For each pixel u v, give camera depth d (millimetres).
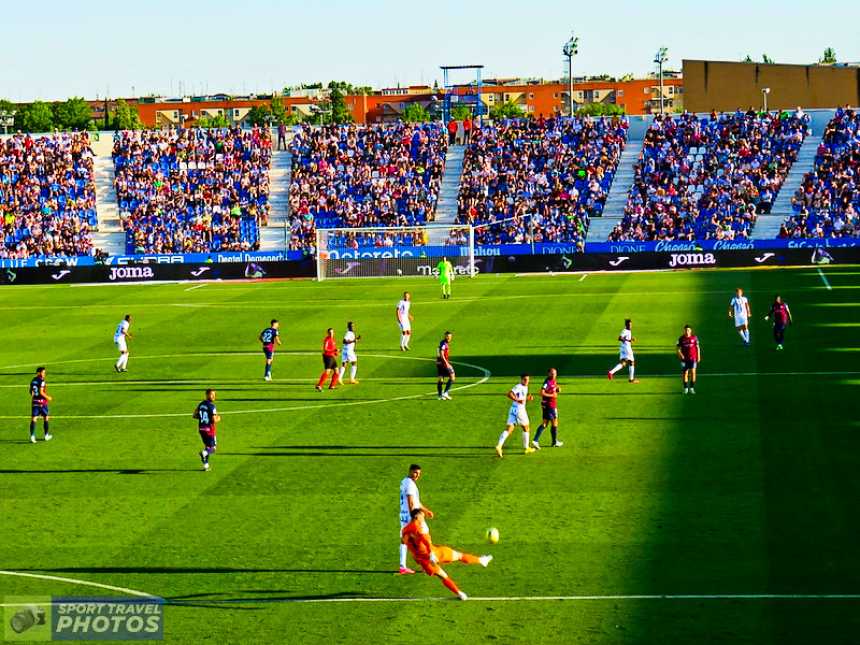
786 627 24078
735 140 112688
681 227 105625
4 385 55344
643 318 69125
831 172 106875
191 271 100812
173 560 29719
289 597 26938
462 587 27125
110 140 121938
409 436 42250
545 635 24219
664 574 27328
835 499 32344
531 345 61500
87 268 100812
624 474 35906
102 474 38344
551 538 30219
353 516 32812
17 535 32156
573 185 112688
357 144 119250
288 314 77000
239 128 121875
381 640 24297
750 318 67312
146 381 55219
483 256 99250
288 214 114625
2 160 118438
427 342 64062
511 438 41281
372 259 100438
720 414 43500
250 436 43156
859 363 52188
